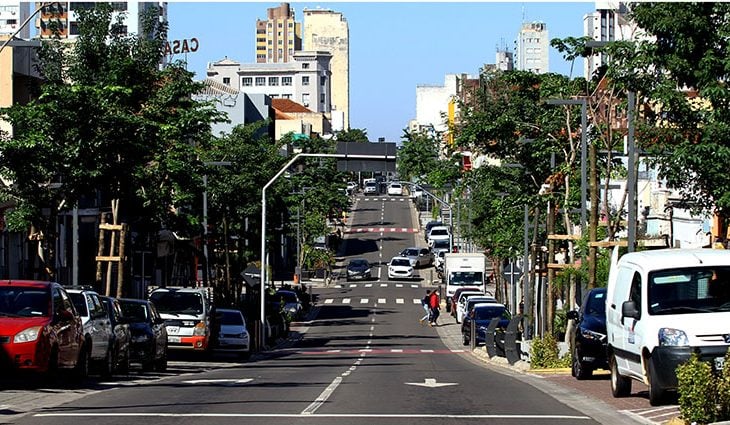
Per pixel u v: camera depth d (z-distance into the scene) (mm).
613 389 24297
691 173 31188
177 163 44406
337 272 127188
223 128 116688
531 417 20062
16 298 25156
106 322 30125
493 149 55000
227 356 52312
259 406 21609
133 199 44469
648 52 27641
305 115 199000
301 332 78375
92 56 43844
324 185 110938
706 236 52656
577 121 48219
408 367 41188
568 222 49500
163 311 44625
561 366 37469
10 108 37219
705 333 20578
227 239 66500
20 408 21125
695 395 17438
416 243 147375
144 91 44750
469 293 84500
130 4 121688
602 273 45312
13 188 38406
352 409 21203
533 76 50281
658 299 21688
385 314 93562
